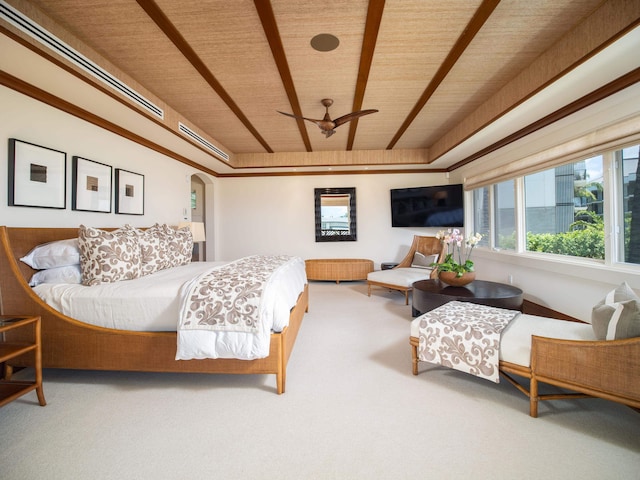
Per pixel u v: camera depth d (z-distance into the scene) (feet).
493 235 13.75
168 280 6.89
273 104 10.35
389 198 18.47
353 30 6.55
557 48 6.95
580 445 4.27
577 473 3.77
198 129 12.57
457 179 16.83
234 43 6.95
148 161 11.77
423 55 7.51
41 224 7.38
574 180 9.26
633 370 4.08
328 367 6.86
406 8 5.89
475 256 15.11
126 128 10.12
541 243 10.72
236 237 18.97
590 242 8.70
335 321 10.27
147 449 4.33
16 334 6.21
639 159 7.23
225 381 6.33
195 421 4.97
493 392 5.76
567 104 8.43
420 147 16.42
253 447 4.35
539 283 10.29
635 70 6.60
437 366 6.90
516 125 10.23
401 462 4.02
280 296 6.11
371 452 4.21
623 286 5.17
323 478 3.78
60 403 5.51
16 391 5.04
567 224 9.59
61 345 6.10
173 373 6.69
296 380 6.29
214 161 15.35
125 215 10.37
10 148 6.63
